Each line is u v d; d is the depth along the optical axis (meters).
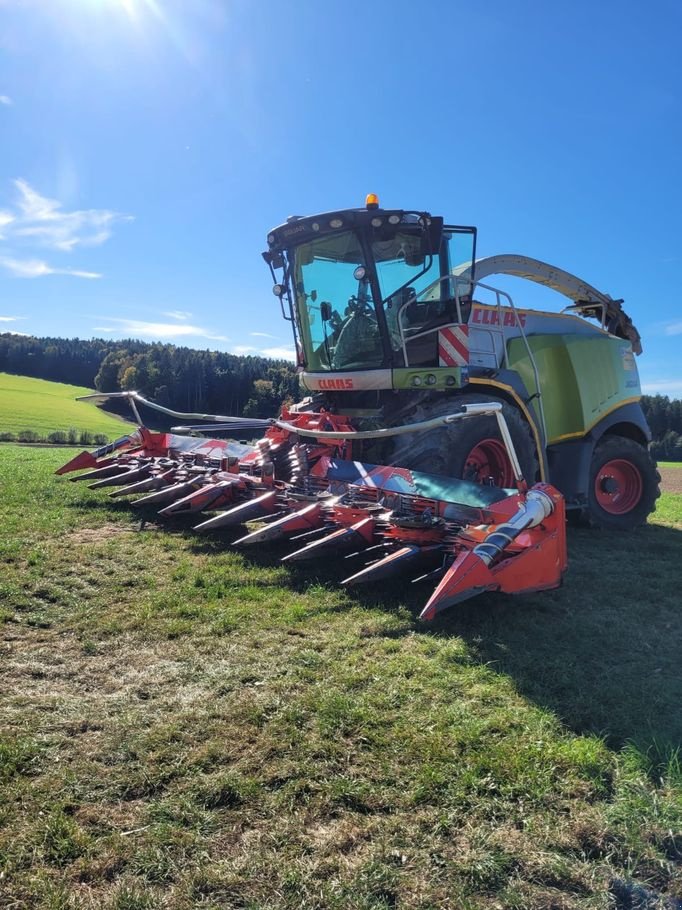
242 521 5.98
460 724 3.04
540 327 8.91
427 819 2.41
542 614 4.74
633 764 2.75
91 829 2.30
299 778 2.62
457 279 7.10
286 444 6.70
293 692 3.33
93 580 5.09
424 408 7.00
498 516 4.68
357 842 2.29
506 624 4.47
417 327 7.20
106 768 2.64
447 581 4.02
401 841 2.30
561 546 4.67
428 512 5.00
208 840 2.27
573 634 4.35
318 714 3.10
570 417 8.56
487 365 7.99
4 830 2.27
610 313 10.05
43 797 2.45
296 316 7.98
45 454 16.22
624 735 3.01
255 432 22.66
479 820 2.42
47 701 3.17
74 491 8.59
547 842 2.30
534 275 9.19
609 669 3.79
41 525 6.74
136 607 4.53
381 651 3.91
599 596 5.30
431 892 2.08
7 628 4.10
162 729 2.93
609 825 2.39
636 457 9.16
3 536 6.22
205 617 4.39
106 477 8.67
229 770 2.65
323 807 2.46
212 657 3.75
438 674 3.61
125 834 2.28
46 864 2.13
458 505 5.00
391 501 5.45
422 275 7.12
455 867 2.18
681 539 8.37
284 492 6.26
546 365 8.48
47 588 4.82
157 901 2.00
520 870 2.18
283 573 5.43
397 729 2.99
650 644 4.24
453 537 4.82
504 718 3.12
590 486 8.77
